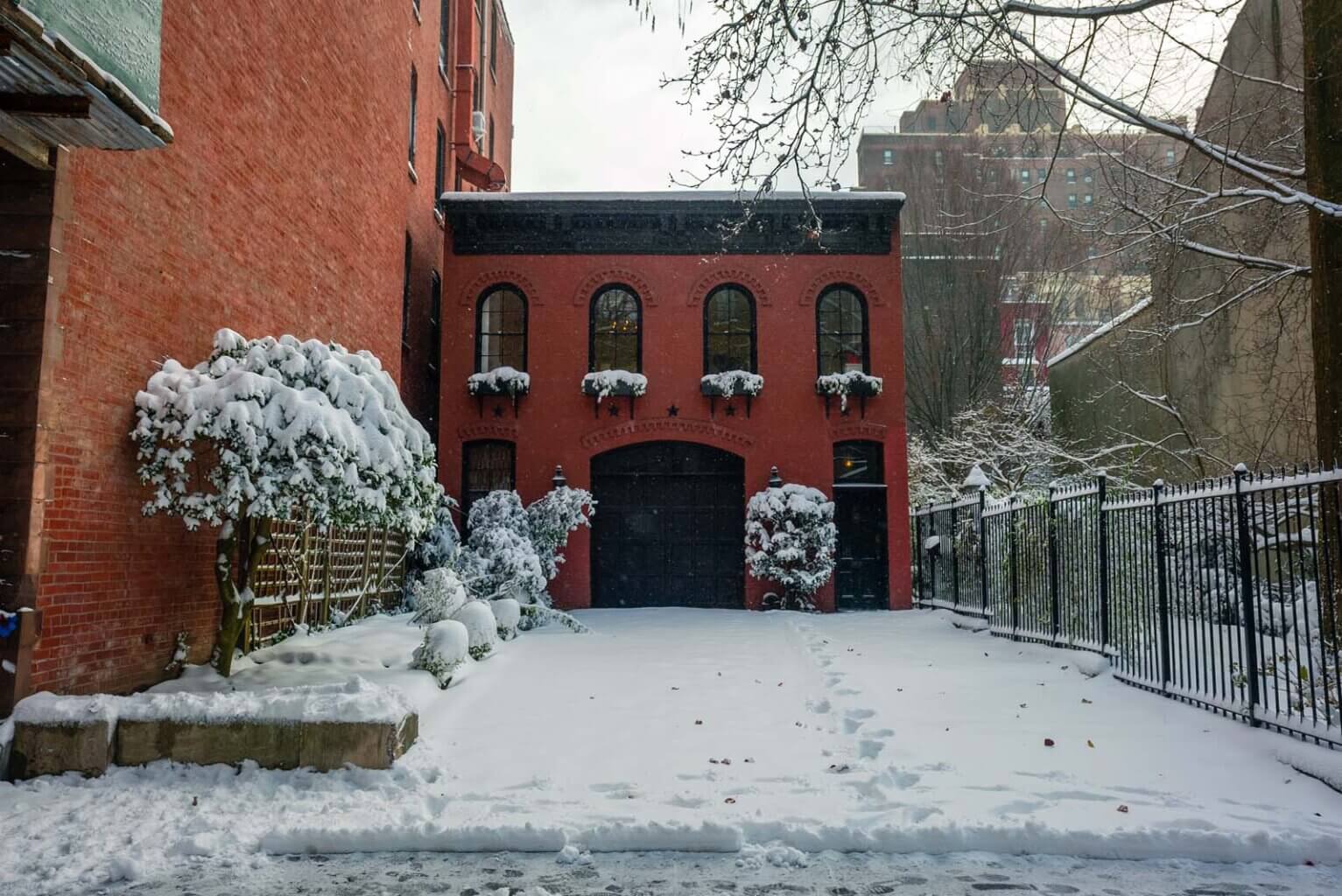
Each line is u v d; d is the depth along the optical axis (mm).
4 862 4941
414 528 9242
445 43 22422
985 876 4816
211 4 9508
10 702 6684
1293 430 15664
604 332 20734
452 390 20250
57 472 7238
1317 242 8141
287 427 8078
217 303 9688
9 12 5254
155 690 8336
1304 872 4859
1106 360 24078
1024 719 7895
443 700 8906
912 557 21406
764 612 18875
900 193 20484
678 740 7504
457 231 20594
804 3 7691
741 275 20609
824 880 4777
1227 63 16203
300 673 9219
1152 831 5137
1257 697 7219
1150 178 12586
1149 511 9078
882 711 8219
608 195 20391
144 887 4676
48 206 7137
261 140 10680
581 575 19703
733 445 20188
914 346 32531
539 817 5578
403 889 4668
